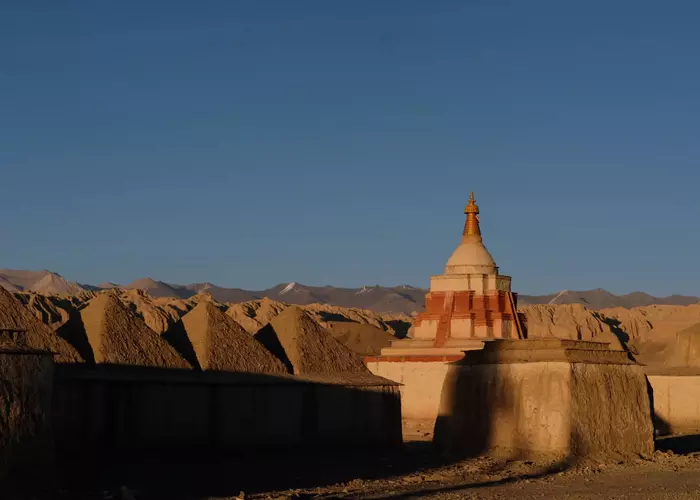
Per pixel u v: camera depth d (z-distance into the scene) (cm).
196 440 3559
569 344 4050
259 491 3022
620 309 15825
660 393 6028
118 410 3394
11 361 2625
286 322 4238
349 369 4234
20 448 2628
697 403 5944
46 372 2780
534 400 3928
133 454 3362
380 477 3422
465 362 4194
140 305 12431
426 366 6469
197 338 3819
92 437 3309
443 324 6825
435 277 7025
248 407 3700
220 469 3322
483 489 3184
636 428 4084
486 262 7050
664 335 10312
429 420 6391
